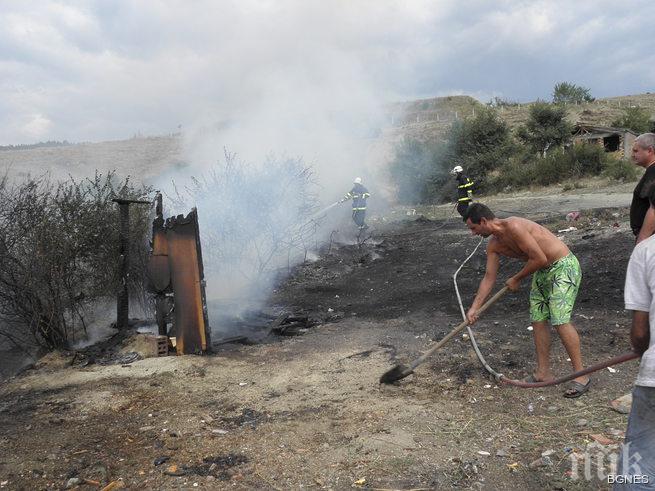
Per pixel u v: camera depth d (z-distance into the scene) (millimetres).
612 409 3406
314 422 3529
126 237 5941
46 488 2889
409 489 2719
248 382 4395
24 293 5332
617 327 4840
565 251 3732
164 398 4117
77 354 5273
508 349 4645
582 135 29969
